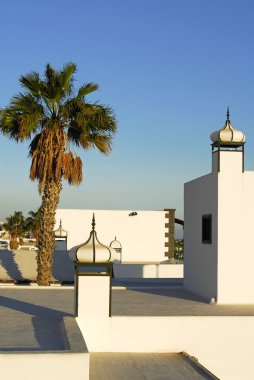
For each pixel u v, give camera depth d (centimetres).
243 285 1337
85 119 1900
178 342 1097
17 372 784
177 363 1007
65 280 2050
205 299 1417
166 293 1559
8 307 1270
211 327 1109
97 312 1068
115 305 1290
